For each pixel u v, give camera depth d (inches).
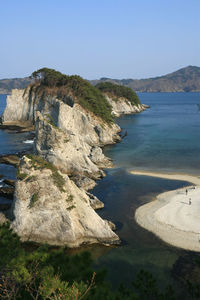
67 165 2534.5
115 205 1902.1
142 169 2755.9
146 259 1278.3
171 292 642.8
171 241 1435.8
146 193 2107.5
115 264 1237.7
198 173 2591.0
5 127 4921.3
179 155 3289.9
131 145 3905.0
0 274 556.7
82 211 1480.1
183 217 1669.5
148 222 1640.0
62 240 1387.8
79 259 628.7
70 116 3895.2
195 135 4517.7
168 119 6722.4
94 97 4916.3
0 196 1947.6
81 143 3090.6
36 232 1411.2
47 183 1451.8
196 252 1333.7
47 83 5187.0
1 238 660.1
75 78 5093.5
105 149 3681.1
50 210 1418.6
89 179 2290.8
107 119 4766.2
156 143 3988.7
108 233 1454.2
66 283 512.7
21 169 1487.5
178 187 2222.0
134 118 7027.6
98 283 568.4
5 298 504.1
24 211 1429.6
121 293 566.9
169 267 1210.6
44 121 2566.4
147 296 603.8
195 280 1110.4
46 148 2564.0
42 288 507.2
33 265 599.2
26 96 5319.9
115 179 2456.9
